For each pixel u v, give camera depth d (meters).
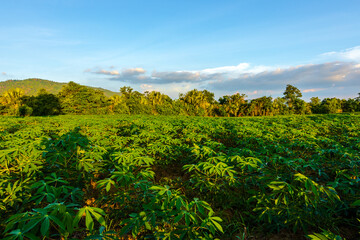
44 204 3.14
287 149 4.83
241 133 7.20
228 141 8.02
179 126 9.15
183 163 5.23
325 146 6.08
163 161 5.04
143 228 2.58
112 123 10.91
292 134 7.06
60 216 1.63
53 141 3.31
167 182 4.25
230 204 3.31
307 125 10.17
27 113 37.81
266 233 2.70
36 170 3.05
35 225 1.43
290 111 66.19
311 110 65.19
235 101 66.12
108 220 2.87
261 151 4.59
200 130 8.30
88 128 8.18
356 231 2.70
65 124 10.05
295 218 2.61
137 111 55.25
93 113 49.88
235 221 2.91
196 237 2.14
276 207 2.72
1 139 5.65
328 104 59.84
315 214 2.77
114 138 5.93
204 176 3.56
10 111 40.88
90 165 3.19
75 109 49.19
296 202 2.69
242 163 3.17
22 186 2.79
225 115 62.41
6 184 2.92
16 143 3.70
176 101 66.44
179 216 1.97
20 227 1.46
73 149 3.32
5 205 2.70
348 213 3.03
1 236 2.35
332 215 2.95
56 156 2.98
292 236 2.64
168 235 2.18
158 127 8.80
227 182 3.73
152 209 2.18
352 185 3.00
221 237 2.63
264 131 7.46
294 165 3.44
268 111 62.31
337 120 13.20
